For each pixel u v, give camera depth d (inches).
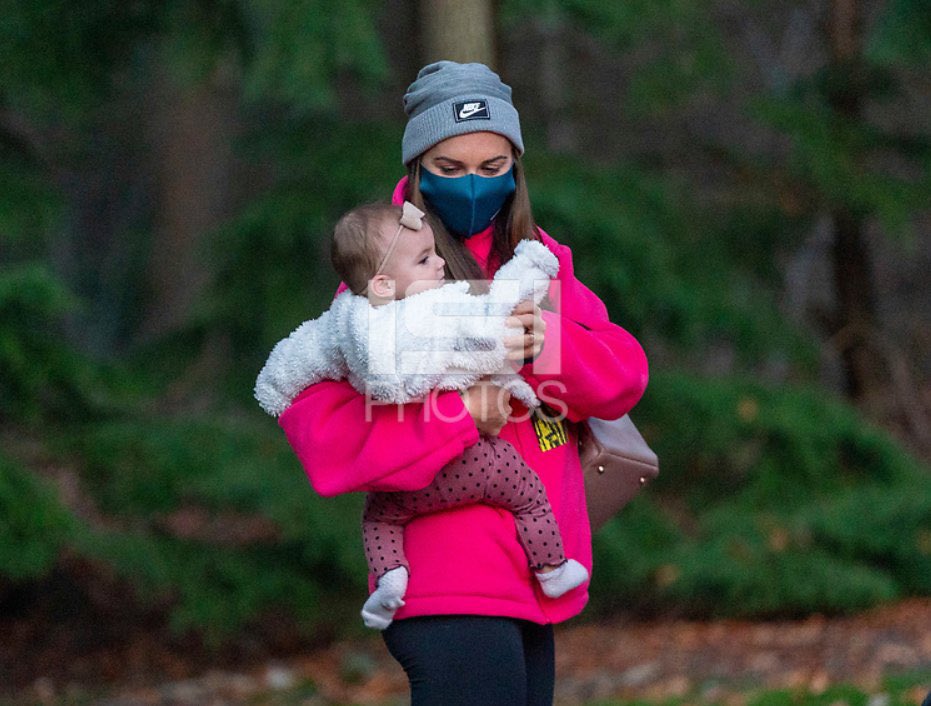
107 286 1627.7
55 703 728.3
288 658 822.5
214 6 791.1
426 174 255.1
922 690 540.1
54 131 1221.1
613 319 855.7
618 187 872.3
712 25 914.7
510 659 239.0
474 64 256.8
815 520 829.2
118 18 796.6
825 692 570.6
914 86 1208.8
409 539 243.8
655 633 819.4
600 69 1163.3
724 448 864.9
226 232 832.9
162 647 832.9
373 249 238.2
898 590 833.5
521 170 259.1
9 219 756.6
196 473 744.3
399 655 244.4
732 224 986.7
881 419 1050.1
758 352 892.6
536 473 250.1
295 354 247.3
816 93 1009.5
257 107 1310.3
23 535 665.6
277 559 801.6
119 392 764.0
